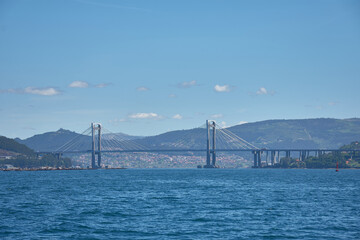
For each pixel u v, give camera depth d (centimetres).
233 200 19588
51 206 17288
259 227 12638
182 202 18738
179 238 11219
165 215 14812
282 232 11956
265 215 14862
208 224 13100
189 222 13450
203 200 19575
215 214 15062
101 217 14388
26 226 12744
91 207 16938
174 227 12619
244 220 13825
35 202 18750
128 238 11219
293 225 12950
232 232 11931
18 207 16975
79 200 19588
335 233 11856
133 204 17975
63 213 15262
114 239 11119
